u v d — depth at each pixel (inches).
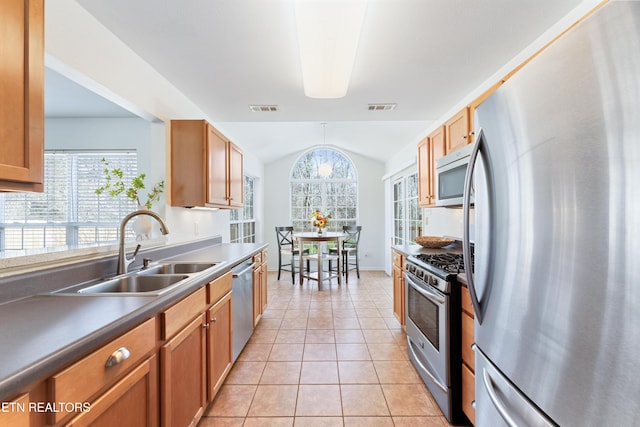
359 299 161.8
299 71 87.4
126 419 38.7
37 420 27.6
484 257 42.9
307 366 89.9
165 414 47.6
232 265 82.7
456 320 65.6
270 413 68.7
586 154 26.5
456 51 76.9
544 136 31.2
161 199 94.6
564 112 28.7
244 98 107.9
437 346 70.2
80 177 123.0
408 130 163.6
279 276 209.9
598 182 25.5
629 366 23.0
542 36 70.2
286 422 65.7
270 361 93.0
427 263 79.3
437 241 111.3
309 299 161.8
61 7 57.0
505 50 76.5
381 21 64.7
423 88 99.2
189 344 57.2
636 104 22.5
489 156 41.0
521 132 34.6
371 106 115.5
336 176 252.7
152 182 94.8
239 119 132.0
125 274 64.9
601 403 25.1
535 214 32.6
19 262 46.3
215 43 73.4
